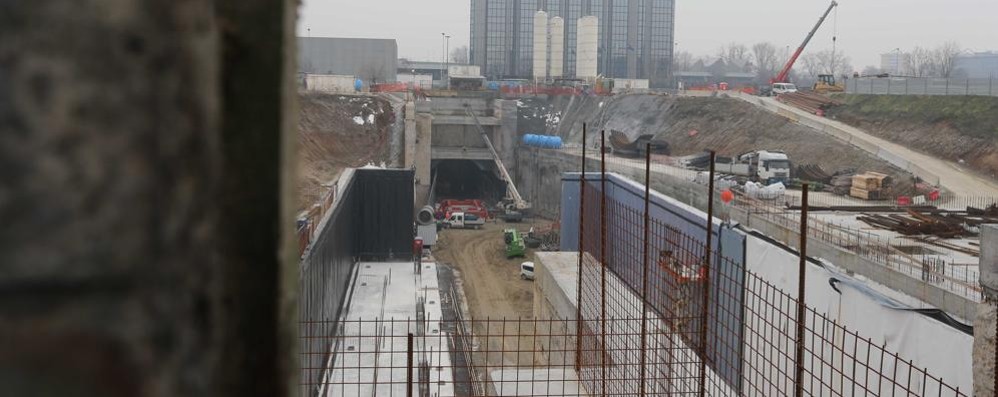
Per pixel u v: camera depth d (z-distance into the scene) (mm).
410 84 62625
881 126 37750
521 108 57500
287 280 779
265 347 741
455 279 26562
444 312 17391
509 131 46781
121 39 573
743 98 47250
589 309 12539
